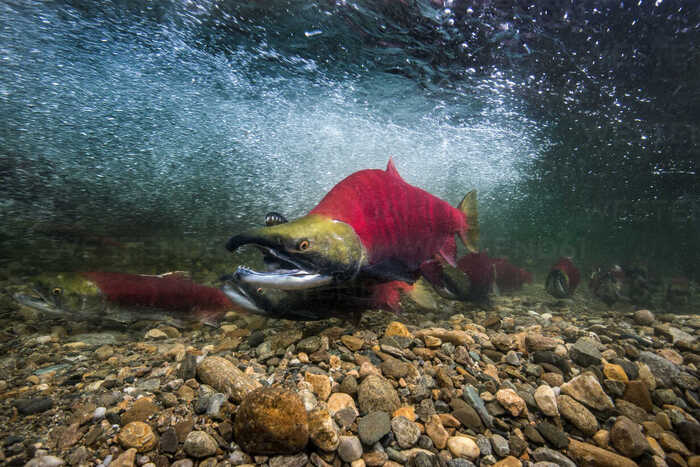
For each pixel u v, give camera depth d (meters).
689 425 0.33
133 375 0.37
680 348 0.53
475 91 1.41
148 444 0.27
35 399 0.32
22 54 1.08
